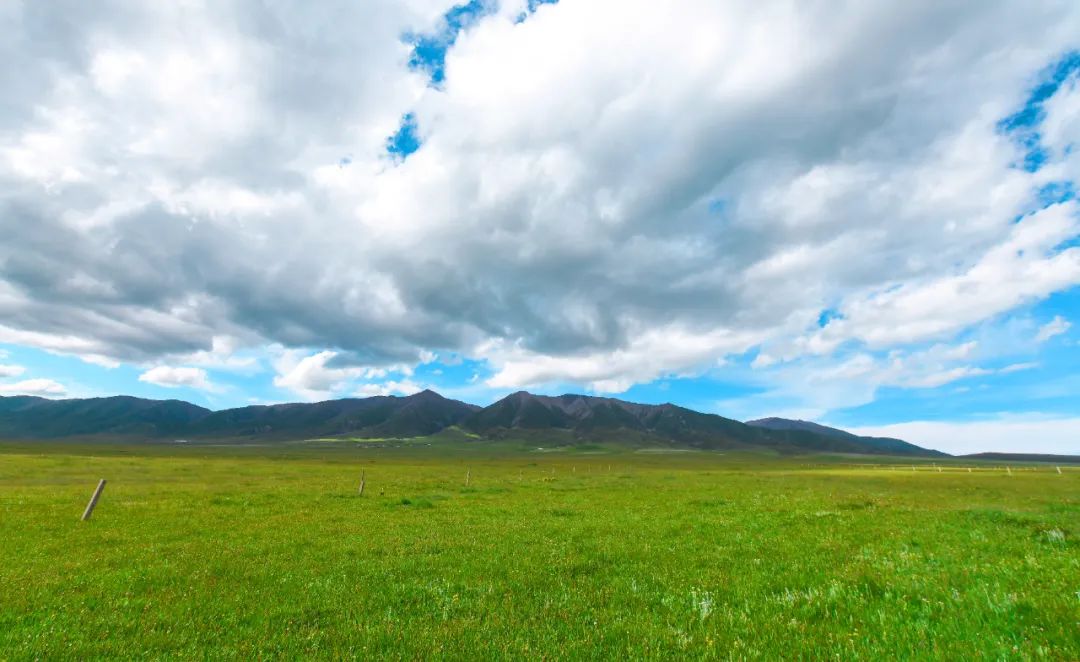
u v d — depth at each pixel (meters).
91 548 18.27
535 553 17.31
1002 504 35.94
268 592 12.80
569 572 14.56
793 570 13.92
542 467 146.62
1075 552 14.09
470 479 71.50
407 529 23.08
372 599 12.11
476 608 11.30
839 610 10.20
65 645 9.12
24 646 8.96
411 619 10.53
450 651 8.69
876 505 33.12
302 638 9.58
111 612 11.07
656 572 14.39
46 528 22.34
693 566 15.12
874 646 8.05
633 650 8.60
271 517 27.02
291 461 147.75
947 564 13.19
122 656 8.80
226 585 13.42
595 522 25.31
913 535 19.06
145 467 82.62
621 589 12.73
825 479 80.25
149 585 13.34
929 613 9.34
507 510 31.09
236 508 30.92
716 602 11.45
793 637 8.95
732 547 18.02
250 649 9.09
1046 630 7.95
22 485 48.28
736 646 8.66
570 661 8.30
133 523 24.12
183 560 16.31
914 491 52.72
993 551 15.12
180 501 33.78
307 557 16.84
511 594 12.34
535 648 8.80
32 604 11.52
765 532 21.38
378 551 17.98
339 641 9.43
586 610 11.08
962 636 8.18
